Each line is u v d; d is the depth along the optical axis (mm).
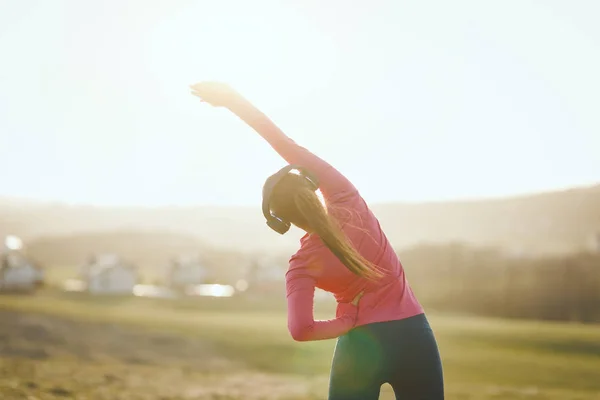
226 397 10727
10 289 67000
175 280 83375
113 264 72875
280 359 25812
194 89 2805
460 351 29547
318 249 2611
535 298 62719
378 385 2656
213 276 90500
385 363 2613
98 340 25672
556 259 75938
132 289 71750
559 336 35656
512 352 29656
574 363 25906
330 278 2615
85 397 9000
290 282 2619
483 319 55094
